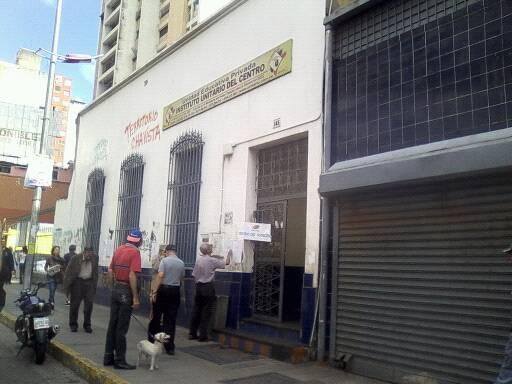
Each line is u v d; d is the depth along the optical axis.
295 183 8.69
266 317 8.81
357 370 6.71
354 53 7.59
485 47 5.92
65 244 18.73
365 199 6.98
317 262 7.60
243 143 9.70
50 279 14.01
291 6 8.95
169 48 12.91
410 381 6.02
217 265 9.20
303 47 8.55
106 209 15.48
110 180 15.57
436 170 5.81
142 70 14.36
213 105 10.83
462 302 5.67
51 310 8.15
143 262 12.70
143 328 10.42
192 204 11.07
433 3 6.59
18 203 24.30
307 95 8.32
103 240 15.23
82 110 18.89
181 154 11.88
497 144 5.31
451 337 5.72
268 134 9.06
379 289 6.61
